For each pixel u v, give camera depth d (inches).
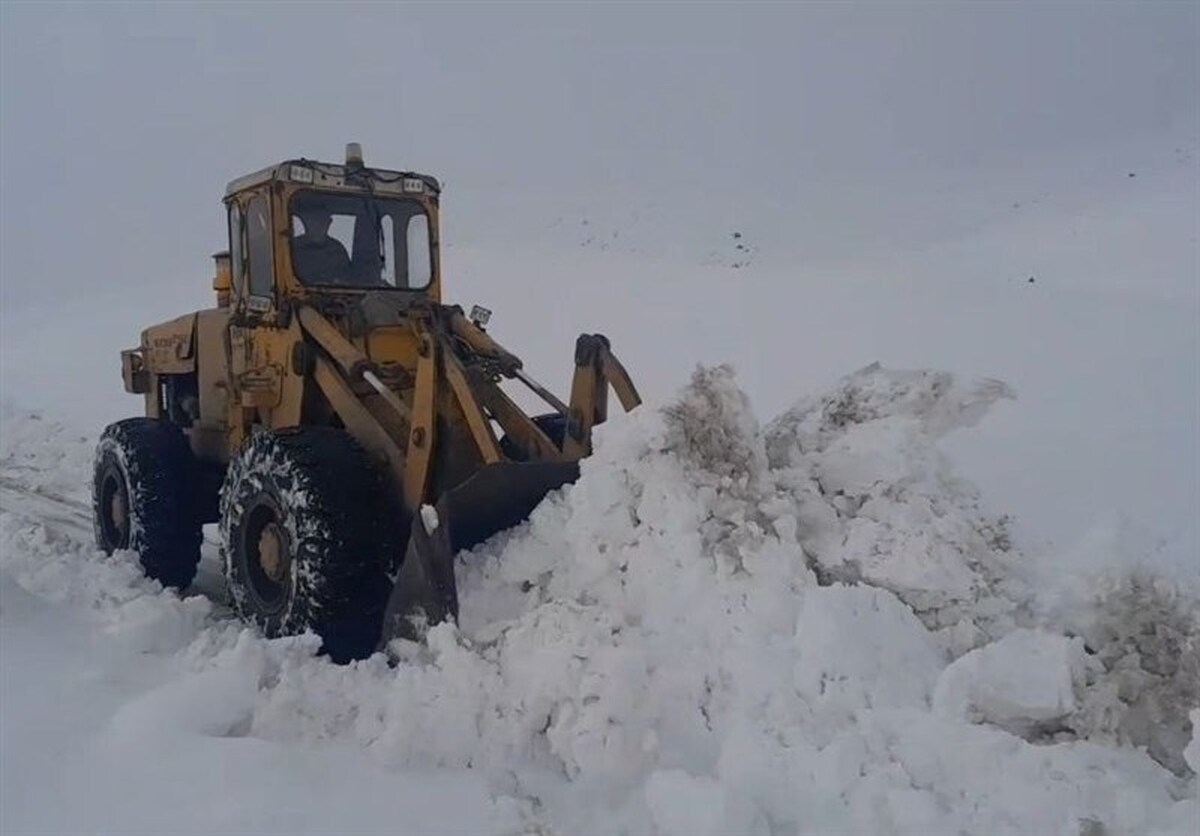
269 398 210.5
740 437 153.9
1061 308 453.4
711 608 137.4
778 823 109.3
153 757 122.3
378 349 203.0
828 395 175.5
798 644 128.1
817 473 158.6
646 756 123.1
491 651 138.9
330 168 214.8
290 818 111.7
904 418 159.9
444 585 152.5
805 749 114.7
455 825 112.3
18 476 362.9
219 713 133.2
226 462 232.5
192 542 232.2
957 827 104.0
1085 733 118.7
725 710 127.0
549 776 124.6
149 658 157.9
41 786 115.6
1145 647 128.3
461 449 177.2
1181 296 493.4
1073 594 139.4
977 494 160.9
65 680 143.4
